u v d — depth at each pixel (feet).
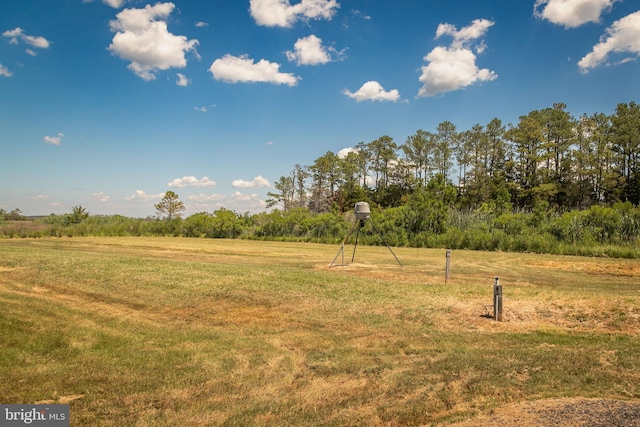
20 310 31.40
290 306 32.27
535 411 15.49
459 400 17.60
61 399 18.67
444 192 99.19
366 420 16.48
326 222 111.86
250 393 19.29
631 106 181.78
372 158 241.76
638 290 39.68
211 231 127.85
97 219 139.74
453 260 63.52
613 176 171.12
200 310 32.12
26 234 113.50
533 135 187.32
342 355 23.47
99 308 32.86
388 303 32.37
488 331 26.53
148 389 19.67
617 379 19.12
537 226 88.48
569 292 35.19
